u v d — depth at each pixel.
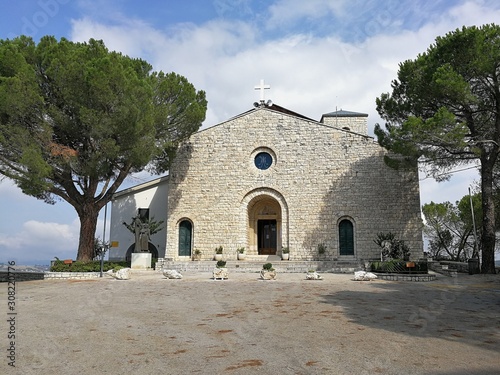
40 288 14.38
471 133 19.52
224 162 26.95
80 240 21.16
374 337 6.80
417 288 14.46
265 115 27.27
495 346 6.23
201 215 26.53
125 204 29.00
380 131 22.81
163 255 28.30
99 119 18.62
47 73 18.61
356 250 24.67
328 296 11.99
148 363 5.42
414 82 19.80
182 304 10.42
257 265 23.28
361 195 25.25
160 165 26.39
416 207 24.58
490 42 17.59
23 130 18.05
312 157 26.25
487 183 19.58
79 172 19.66
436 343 6.40
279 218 27.72
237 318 8.48
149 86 20.91
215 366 5.27
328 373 4.98
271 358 5.60
